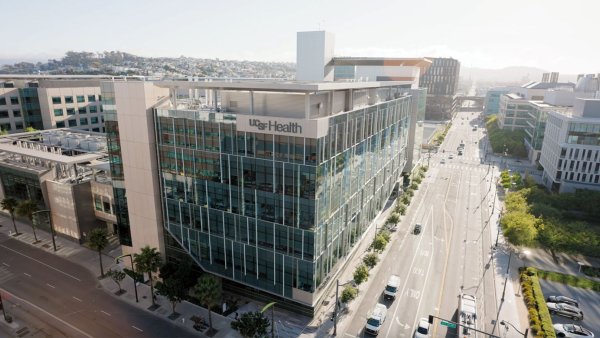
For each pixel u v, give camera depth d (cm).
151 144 5631
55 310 5581
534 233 6831
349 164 5759
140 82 5397
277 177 4794
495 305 5656
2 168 8406
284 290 5272
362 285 6141
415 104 10719
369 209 7450
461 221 8825
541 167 13688
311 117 4894
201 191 5475
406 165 11225
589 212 8744
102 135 10644
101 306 5675
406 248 7438
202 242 5744
